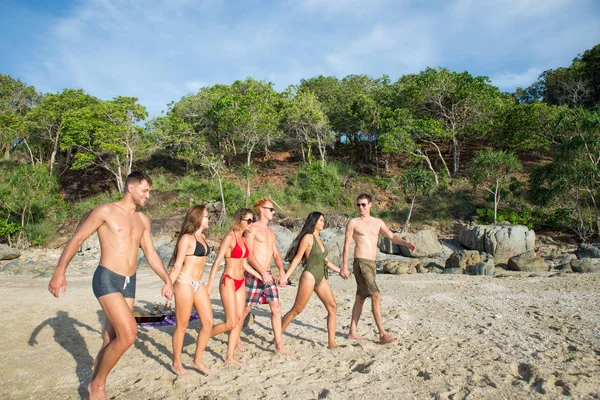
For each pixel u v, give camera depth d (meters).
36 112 39.22
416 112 41.16
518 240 23.25
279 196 35.75
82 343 5.78
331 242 24.36
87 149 37.25
